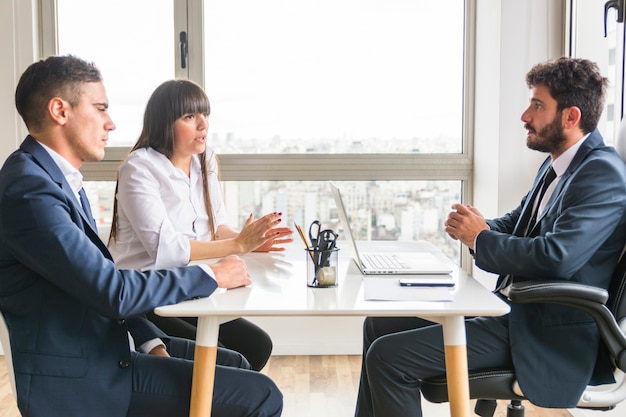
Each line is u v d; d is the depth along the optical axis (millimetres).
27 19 3600
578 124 2037
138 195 2191
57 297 1557
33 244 1487
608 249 1917
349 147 3768
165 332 2295
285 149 3771
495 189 3389
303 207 3785
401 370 1876
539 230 2029
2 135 3619
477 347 1886
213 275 1671
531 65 3312
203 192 2518
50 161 1615
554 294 1720
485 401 2178
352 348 3742
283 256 2385
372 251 2457
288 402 3066
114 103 3756
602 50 2932
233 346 2348
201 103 2365
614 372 1854
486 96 3514
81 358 1549
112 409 1571
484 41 3541
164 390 1648
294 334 3740
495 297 1679
